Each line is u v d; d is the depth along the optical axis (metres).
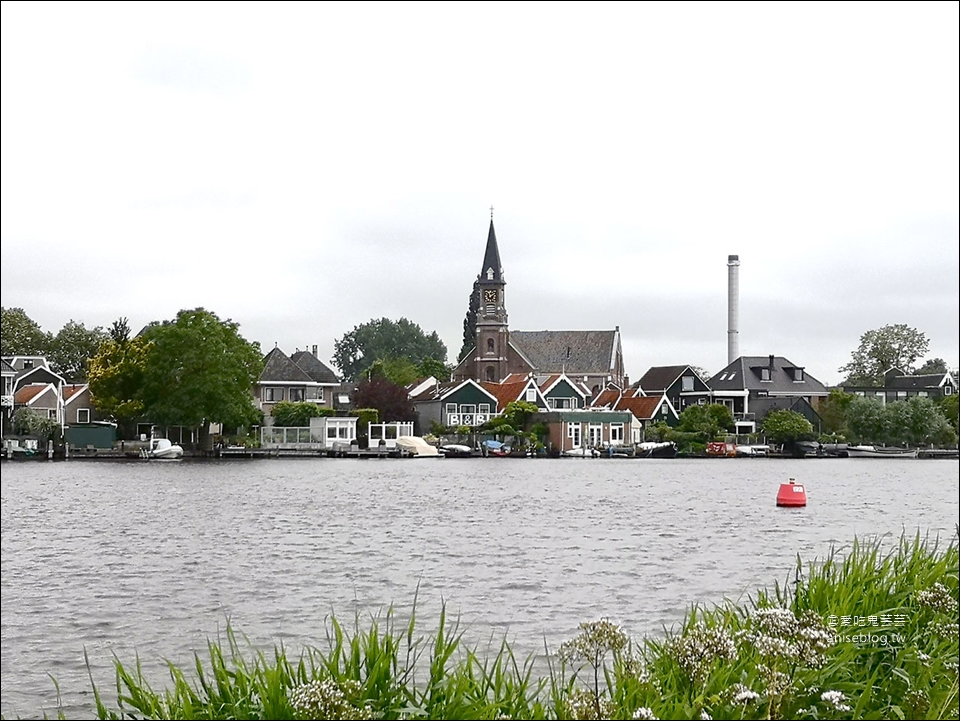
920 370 183.12
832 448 131.75
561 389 142.50
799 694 12.76
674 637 13.59
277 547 40.16
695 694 12.30
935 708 12.58
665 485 79.81
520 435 130.75
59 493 71.00
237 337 116.88
